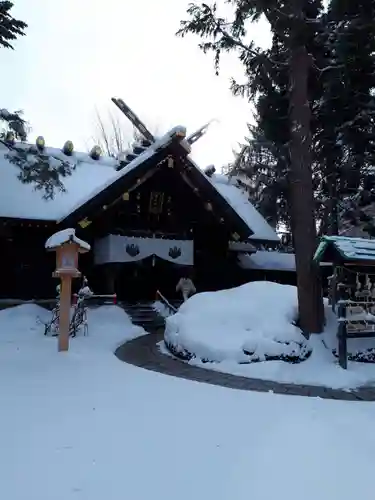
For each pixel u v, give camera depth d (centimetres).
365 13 1104
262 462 419
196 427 516
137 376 795
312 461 425
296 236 1042
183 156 1806
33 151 1211
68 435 471
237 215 1889
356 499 349
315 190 2083
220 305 1118
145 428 504
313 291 1006
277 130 1331
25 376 744
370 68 1266
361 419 577
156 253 1852
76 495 338
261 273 2236
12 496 334
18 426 495
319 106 1381
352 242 986
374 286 994
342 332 920
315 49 1174
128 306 1742
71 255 1012
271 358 924
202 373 874
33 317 1461
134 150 2008
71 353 972
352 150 1720
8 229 1750
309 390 773
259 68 1176
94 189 1805
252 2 1061
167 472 388
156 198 1916
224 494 351
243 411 598
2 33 1240
